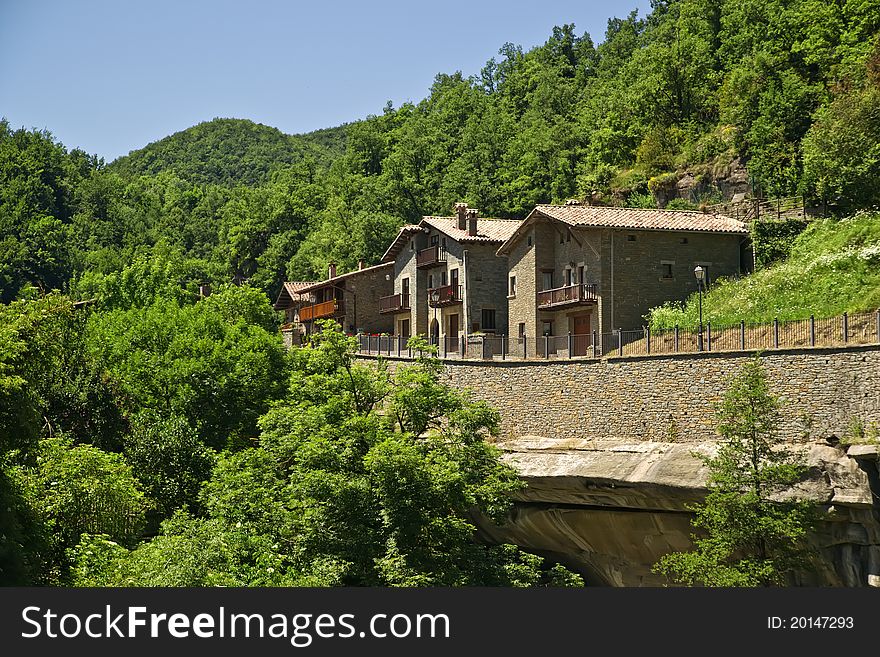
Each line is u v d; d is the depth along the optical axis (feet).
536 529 129.59
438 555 98.43
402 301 220.02
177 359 157.58
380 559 92.68
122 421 141.79
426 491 96.68
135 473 132.26
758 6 326.65
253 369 161.07
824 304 131.44
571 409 132.67
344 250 323.16
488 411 111.24
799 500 94.58
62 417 137.49
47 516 100.78
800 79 246.27
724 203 233.55
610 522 120.16
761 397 96.12
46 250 412.16
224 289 238.89
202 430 150.82
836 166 180.45
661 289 165.07
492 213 333.01
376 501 97.35
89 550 90.84
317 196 435.12
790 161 225.97
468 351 149.69
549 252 179.01
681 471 108.88
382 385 116.67
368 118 496.23
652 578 119.14
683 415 118.21
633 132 320.50
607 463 118.32
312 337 122.52
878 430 96.99
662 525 114.32
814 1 270.05
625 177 295.89
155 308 180.65
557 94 442.09
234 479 103.91
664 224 167.12
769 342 110.93
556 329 175.32
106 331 167.32
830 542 96.84
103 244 506.07
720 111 291.38
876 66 208.23
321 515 96.22
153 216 589.32
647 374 123.03
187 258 479.41
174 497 130.11
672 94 321.32
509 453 132.77
